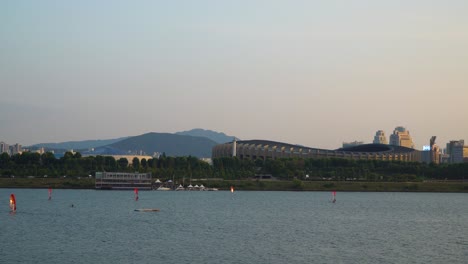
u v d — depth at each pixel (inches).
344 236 7209.6
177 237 6855.3
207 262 5300.2
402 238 7081.7
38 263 5177.2
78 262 5226.4
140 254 5644.7
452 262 5447.8
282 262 5354.3
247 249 6038.4
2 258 5398.6
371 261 5462.6
